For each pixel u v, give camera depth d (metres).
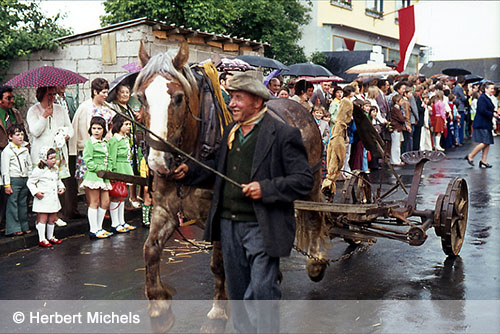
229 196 3.82
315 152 5.62
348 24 30.77
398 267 6.32
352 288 5.62
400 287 5.62
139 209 9.58
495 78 38.66
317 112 11.01
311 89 10.97
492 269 6.19
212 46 14.48
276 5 23.42
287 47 24.25
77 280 6.06
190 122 4.30
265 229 3.61
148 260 4.16
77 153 8.87
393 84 18.67
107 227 8.72
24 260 6.90
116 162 8.35
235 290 3.96
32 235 7.64
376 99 14.41
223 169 3.90
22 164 7.61
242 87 3.69
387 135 13.77
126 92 8.73
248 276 3.95
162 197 4.28
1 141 7.90
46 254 7.16
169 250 7.15
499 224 8.31
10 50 12.93
